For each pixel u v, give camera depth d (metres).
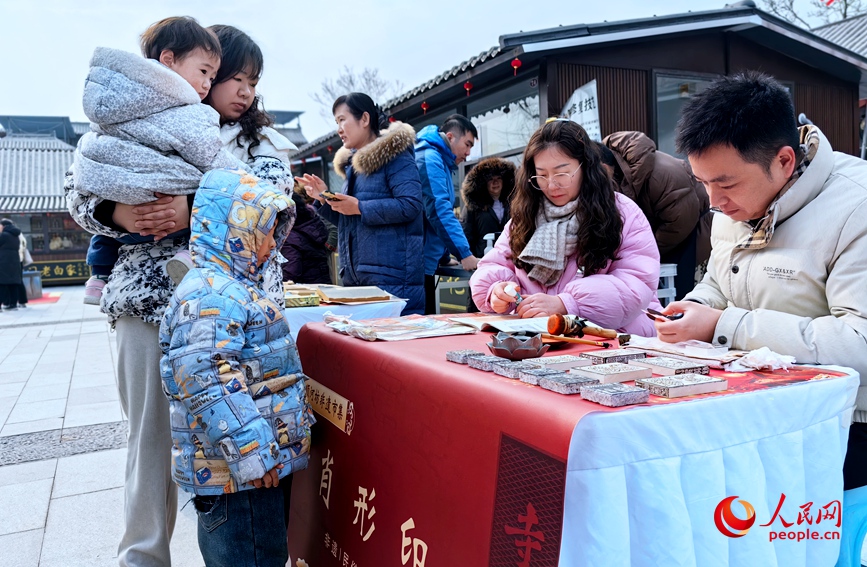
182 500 2.68
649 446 0.82
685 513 0.84
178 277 1.53
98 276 1.82
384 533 1.26
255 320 1.41
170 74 1.54
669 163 2.96
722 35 5.63
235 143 1.84
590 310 1.66
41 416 3.97
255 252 1.45
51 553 2.16
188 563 2.11
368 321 1.81
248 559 1.44
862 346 1.08
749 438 0.90
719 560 0.87
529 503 0.87
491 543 0.94
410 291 3.07
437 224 3.41
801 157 1.24
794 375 1.02
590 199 1.73
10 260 11.86
